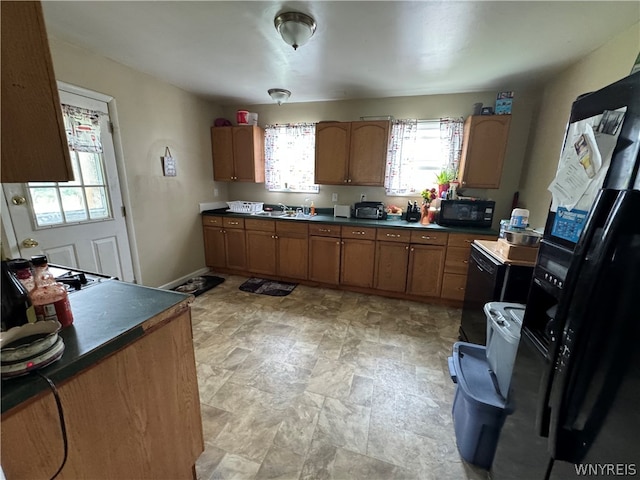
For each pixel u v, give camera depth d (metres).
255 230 3.51
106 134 2.43
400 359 2.04
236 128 3.59
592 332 0.63
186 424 1.11
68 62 2.10
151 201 2.93
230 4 1.57
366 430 1.46
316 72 2.55
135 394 0.88
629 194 0.57
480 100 3.01
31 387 0.60
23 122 0.59
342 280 3.27
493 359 1.34
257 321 2.57
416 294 3.03
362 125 3.16
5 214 1.85
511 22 1.69
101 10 1.65
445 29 1.78
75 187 2.24
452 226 2.92
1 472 0.52
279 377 1.84
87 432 0.75
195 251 3.63
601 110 0.75
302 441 1.39
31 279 0.81
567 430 0.69
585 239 0.65
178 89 3.13
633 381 0.55
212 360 2.00
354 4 1.55
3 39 0.55
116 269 2.62
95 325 0.84
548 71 2.40
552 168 2.44
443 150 3.18
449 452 1.35
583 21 1.66
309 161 3.68
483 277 1.96
